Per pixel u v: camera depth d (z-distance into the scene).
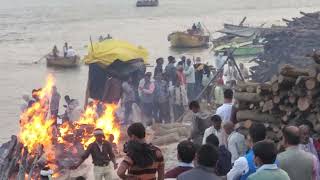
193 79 23.92
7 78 43.50
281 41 26.06
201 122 12.12
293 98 11.52
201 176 6.53
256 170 7.29
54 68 48.25
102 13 106.00
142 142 7.38
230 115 12.25
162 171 7.54
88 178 15.99
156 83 22.48
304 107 11.27
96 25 83.06
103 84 23.30
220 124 10.70
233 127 10.70
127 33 71.12
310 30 27.00
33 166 14.70
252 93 12.48
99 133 13.64
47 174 12.53
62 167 16.69
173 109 22.70
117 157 17.61
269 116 12.09
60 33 73.62
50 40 66.94
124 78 22.91
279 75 11.66
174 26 77.69
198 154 6.63
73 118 20.70
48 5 134.38
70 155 17.20
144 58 24.25
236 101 12.78
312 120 11.24
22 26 85.31
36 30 78.62
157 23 82.88
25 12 114.69
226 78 25.16
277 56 25.78
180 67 23.03
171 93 22.59
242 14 91.94
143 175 7.29
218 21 81.19
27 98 21.25
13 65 50.00
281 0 123.44
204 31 64.69
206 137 10.05
